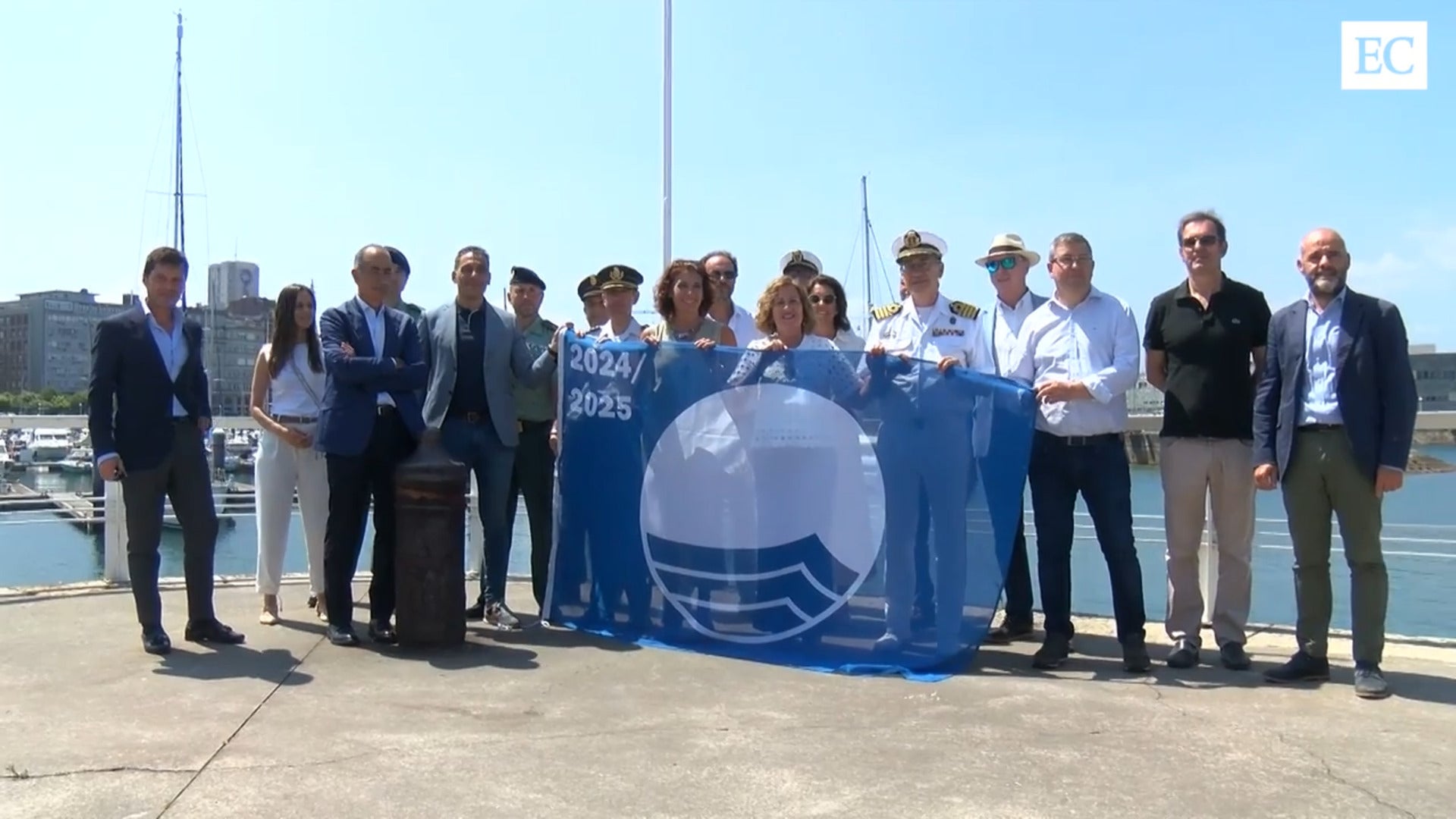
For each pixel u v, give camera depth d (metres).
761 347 5.65
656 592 5.71
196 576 5.38
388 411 5.50
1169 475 5.18
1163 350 5.30
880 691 4.59
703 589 5.57
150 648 5.10
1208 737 3.88
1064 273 5.28
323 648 5.34
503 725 4.00
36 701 4.26
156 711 4.11
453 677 4.76
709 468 5.64
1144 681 4.80
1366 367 4.55
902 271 5.82
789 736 3.89
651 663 5.11
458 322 5.83
